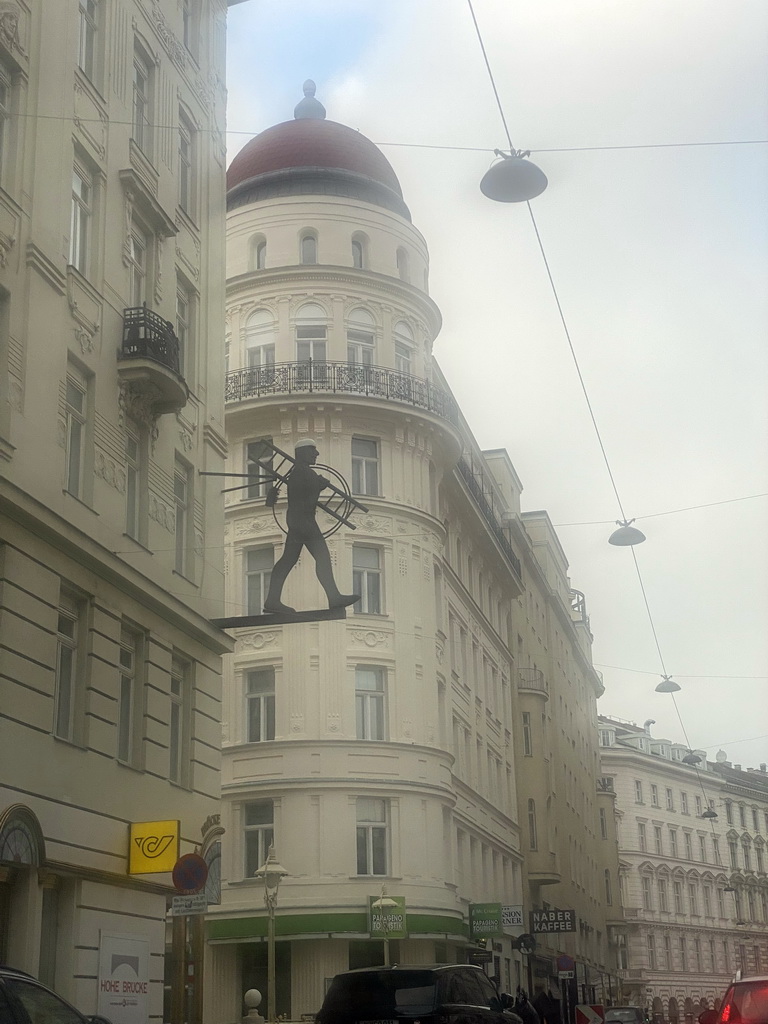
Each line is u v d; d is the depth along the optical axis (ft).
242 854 120.16
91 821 64.95
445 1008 57.82
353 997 58.54
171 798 75.05
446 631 139.23
